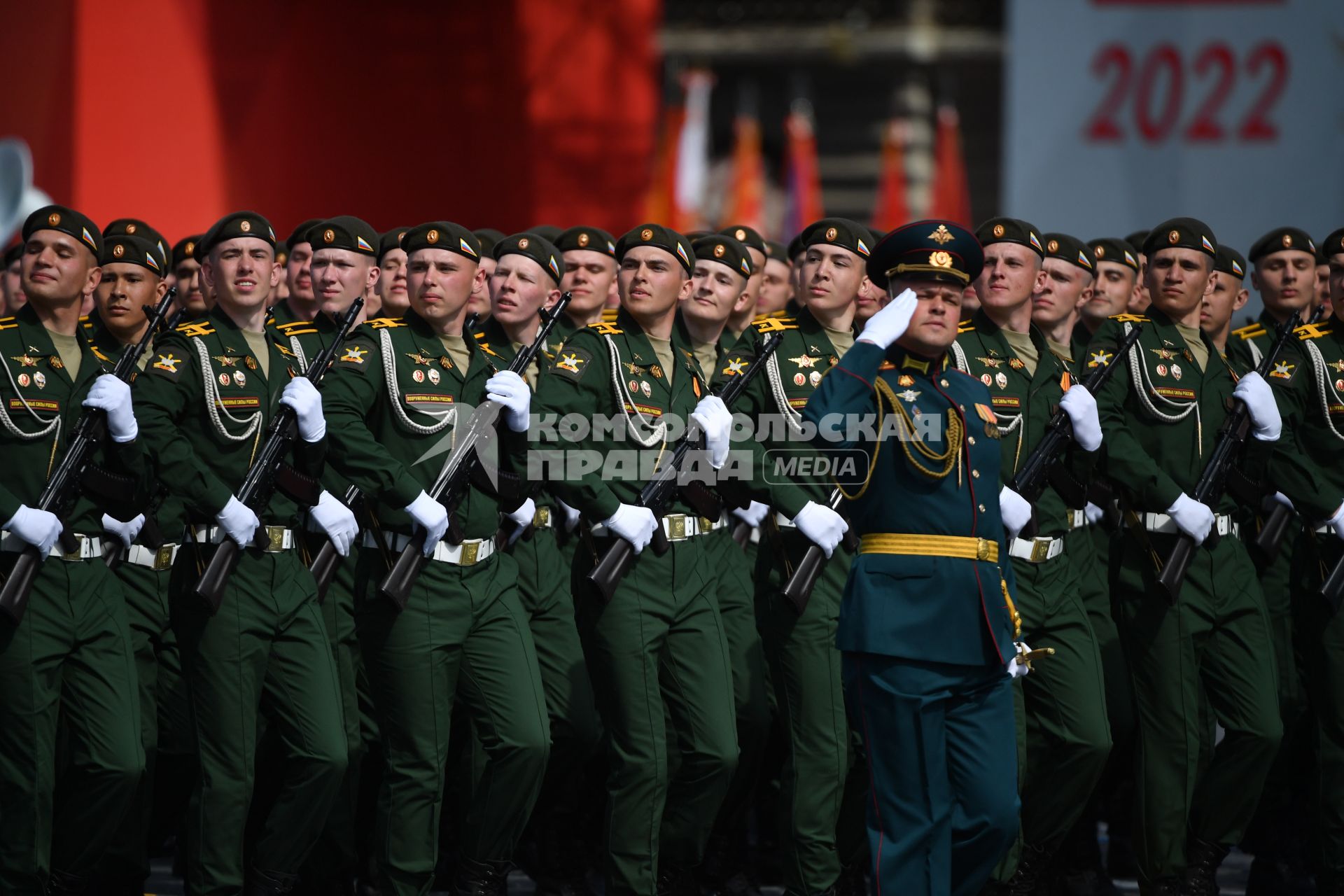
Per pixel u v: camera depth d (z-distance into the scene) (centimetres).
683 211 6731
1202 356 2455
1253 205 4703
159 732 2339
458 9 5134
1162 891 2297
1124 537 2358
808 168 7175
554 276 2638
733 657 2412
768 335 2366
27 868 1991
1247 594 2323
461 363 2266
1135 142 4778
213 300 2511
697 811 2214
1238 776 2298
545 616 2506
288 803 2102
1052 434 2306
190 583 2095
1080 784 2278
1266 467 2398
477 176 5222
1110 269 2850
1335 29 4622
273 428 2128
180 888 2512
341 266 2572
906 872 1867
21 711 1989
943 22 7994
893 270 1964
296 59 4938
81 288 2131
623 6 5234
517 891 2555
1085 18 4781
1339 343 2483
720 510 2253
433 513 2075
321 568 2292
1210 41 4706
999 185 8012
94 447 2036
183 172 4741
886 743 1889
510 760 2117
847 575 2350
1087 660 2305
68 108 4600
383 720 2131
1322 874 2345
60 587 2028
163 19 4684
